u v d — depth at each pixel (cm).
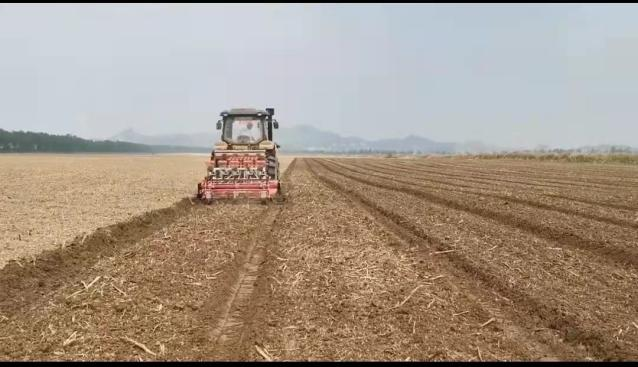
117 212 1519
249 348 613
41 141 13350
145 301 766
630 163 5147
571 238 1201
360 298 777
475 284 867
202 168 4572
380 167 5006
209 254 1048
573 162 5594
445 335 652
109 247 1127
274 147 2038
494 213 1562
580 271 923
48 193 2030
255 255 1077
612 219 1441
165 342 630
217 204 1858
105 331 659
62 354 593
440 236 1212
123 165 4756
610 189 2312
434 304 759
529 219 1423
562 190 2262
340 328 670
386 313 720
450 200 1880
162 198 1927
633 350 608
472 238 1194
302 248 1096
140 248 1099
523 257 1020
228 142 2058
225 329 677
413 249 1098
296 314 716
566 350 619
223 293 814
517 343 635
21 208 1591
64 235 1146
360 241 1163
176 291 816
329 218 1492
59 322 684
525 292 800
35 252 986
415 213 1585
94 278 876
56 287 845
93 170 3741
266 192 1866
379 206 1744
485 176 3325
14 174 3112
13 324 680
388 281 861
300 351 604
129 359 582
